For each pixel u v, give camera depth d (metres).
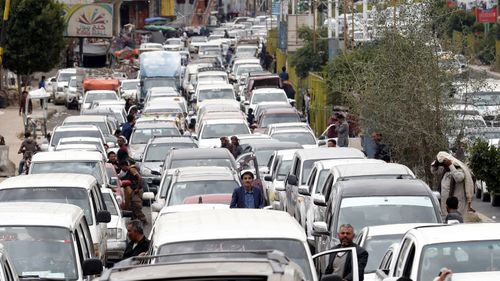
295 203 44.44
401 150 48.09
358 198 31.81
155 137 64.62
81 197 34.94
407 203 31.67
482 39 113.38
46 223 25.97
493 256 21.62
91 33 152.50
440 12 50.47
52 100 125.12
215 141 69.81
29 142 68.88
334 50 92.19
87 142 62.62
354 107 50.62
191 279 14.25
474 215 44.34
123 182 50.62
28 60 122.38
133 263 17.17
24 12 121.56
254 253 16.70
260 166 58.34
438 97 47.69
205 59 149.25
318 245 33.47
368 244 28.23
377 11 52.00
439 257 21.77
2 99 117.88
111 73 132.25
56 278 24.88
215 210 24.30
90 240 28.69
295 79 122.38
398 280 21.22
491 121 58.22
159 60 117.44
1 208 27.64
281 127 69.25
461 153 48.94
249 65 137.00
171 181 41.56
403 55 48.53
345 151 47.38
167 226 22.52
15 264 25.12
